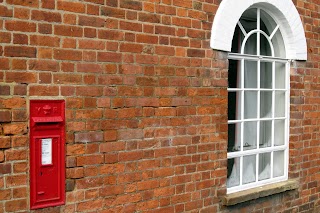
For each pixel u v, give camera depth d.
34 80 3.23
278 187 5.16
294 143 5.46
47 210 3.33
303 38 5.46
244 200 4.72
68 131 3.42
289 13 5.24
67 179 3.42
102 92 3.59
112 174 3.68
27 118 3.21
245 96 5.12
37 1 3.23
